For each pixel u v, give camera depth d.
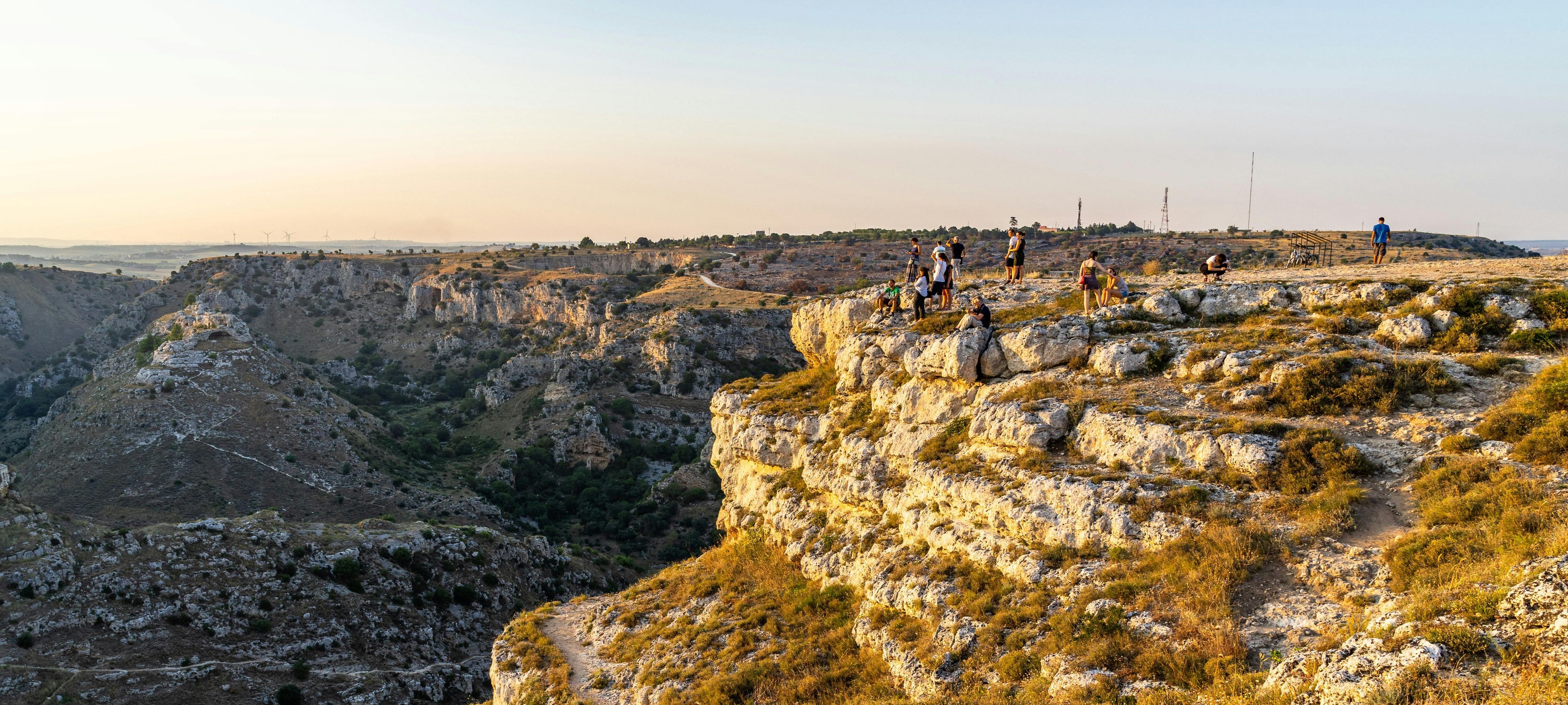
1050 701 13.97
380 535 76.69
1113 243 181.50
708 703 21.50
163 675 55.91
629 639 29.55
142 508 99.62
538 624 34.09
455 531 81.94
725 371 152.62
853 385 29.72
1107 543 17.00
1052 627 15.80
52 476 107.31
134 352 151.62
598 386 149.88
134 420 114.56
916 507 22.66
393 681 61.88
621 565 98.12
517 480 126.94
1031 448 20.45
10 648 54.38
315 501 107.25
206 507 101.00
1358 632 11.91
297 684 59.31
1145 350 22.30
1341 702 10.28
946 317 27.97
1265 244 155.12
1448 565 12.65
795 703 20.08
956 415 24.47
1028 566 17.80
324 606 66.69
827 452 29.11
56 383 193.00
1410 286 22.84
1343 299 23.33
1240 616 13.85
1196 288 25.50
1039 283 33.03
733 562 30.94
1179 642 13.76
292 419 122.62
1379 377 18.45
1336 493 15.51
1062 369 23.39
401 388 188.62
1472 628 10.45
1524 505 13.35
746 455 33.34
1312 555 14.46
